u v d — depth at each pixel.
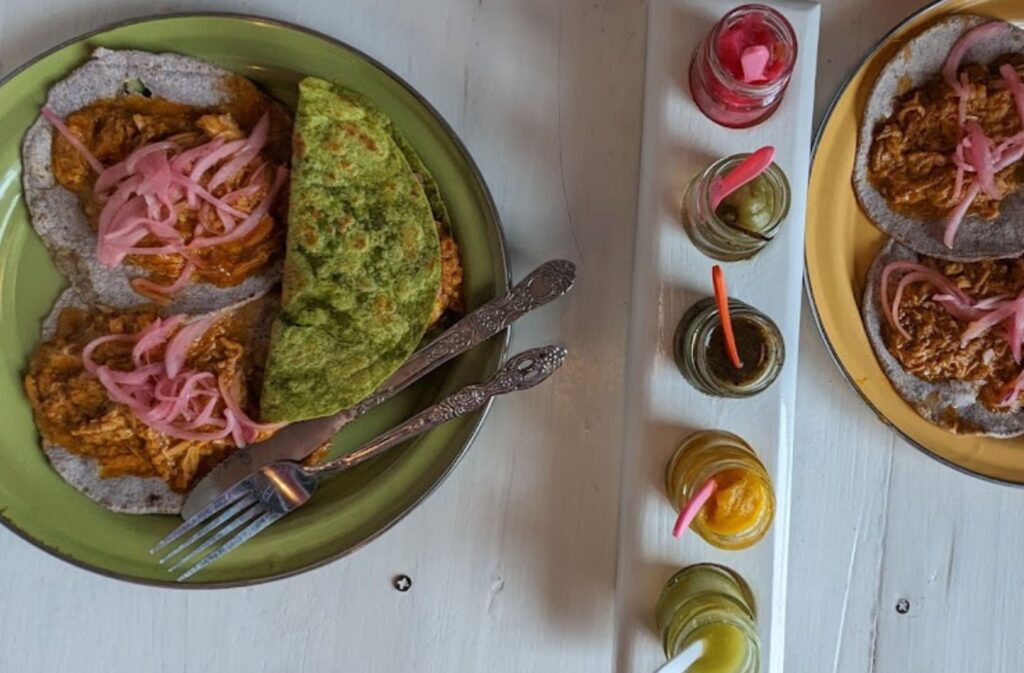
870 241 0.56
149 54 0.52
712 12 0.52
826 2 0.56
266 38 0.52
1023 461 0.55
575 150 0.55
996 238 0.55
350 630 0.55
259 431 0.53
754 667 0.49
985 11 0.55
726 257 0.52
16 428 0.52
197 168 0.52
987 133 0.54
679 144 0.52
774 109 0.52
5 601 0.54
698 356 0.50
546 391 0.55
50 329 0.53
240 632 0.54
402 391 0.54
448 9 0.55
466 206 0.52
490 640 0.55
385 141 0.52
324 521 0.52
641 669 0.53
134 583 0.52
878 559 0.57
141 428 0.52
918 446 0.54
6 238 0.53
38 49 0.54
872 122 0.55
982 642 0.57
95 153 0.52
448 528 0.55
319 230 0.52
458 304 0.54
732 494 0.49
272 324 0.54
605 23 0.56
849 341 0.55
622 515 0.53
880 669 0.57
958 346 0.55
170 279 0.53
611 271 0.55
